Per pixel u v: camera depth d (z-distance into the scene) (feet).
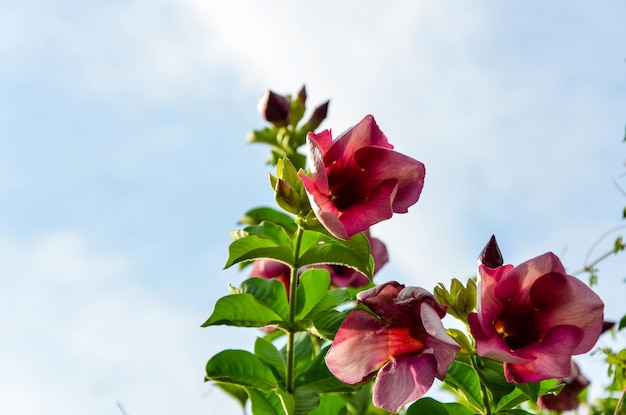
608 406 3.83
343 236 3.06
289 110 4.37
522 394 3.33
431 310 2.96
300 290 3.61
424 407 3.26
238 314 3.47
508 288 2.98
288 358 3.45
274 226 3.56
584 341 2.97
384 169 3.12
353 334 3.08
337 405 3.50
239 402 3.61
